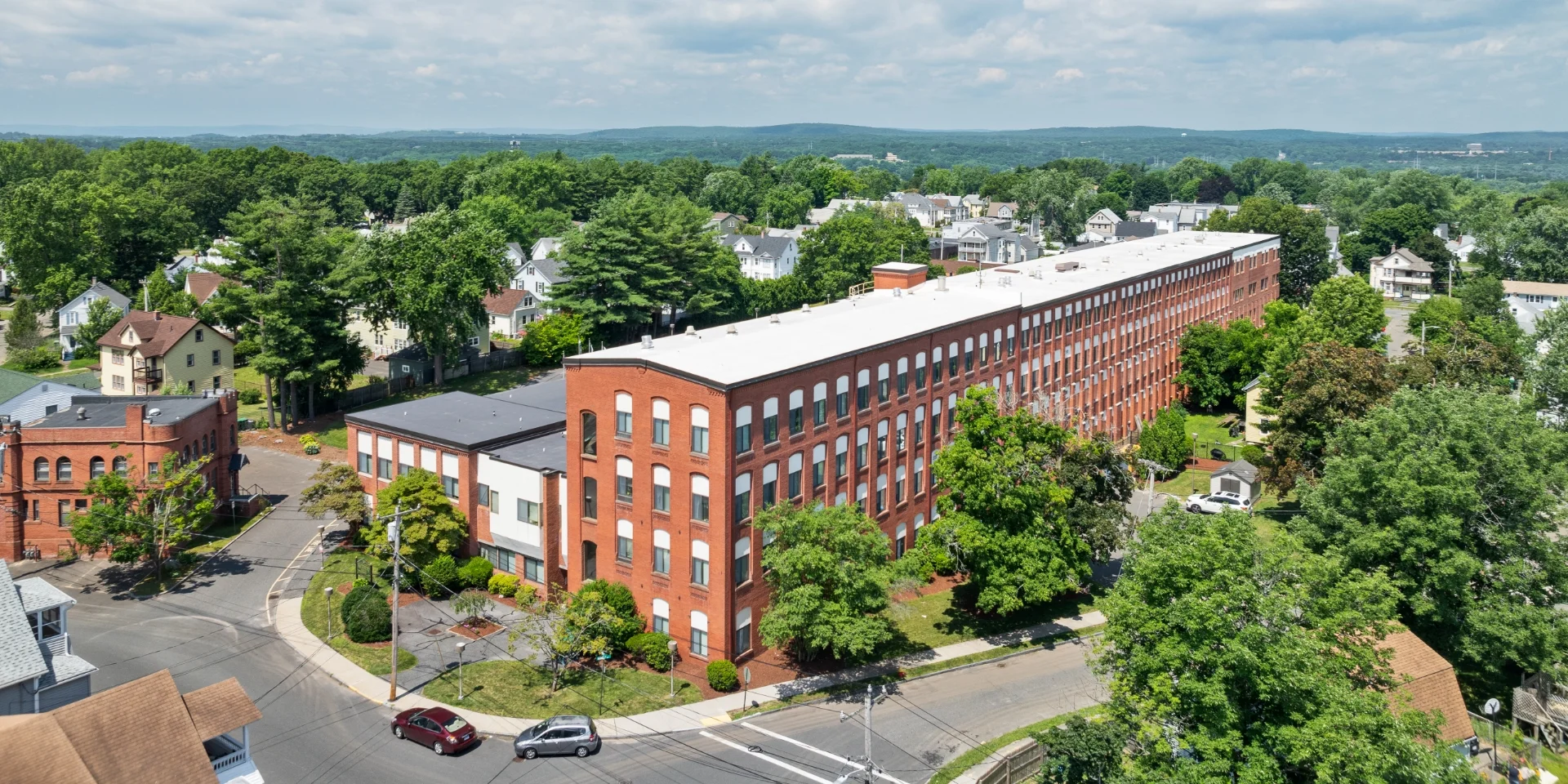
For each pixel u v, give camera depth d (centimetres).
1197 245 12812
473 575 6359
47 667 4228
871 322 6981
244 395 10688
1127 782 3722
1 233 14800
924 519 7056
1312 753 3509
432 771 4481
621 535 5725
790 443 5691
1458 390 5991
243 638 5716
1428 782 3472
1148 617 3900
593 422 5784
